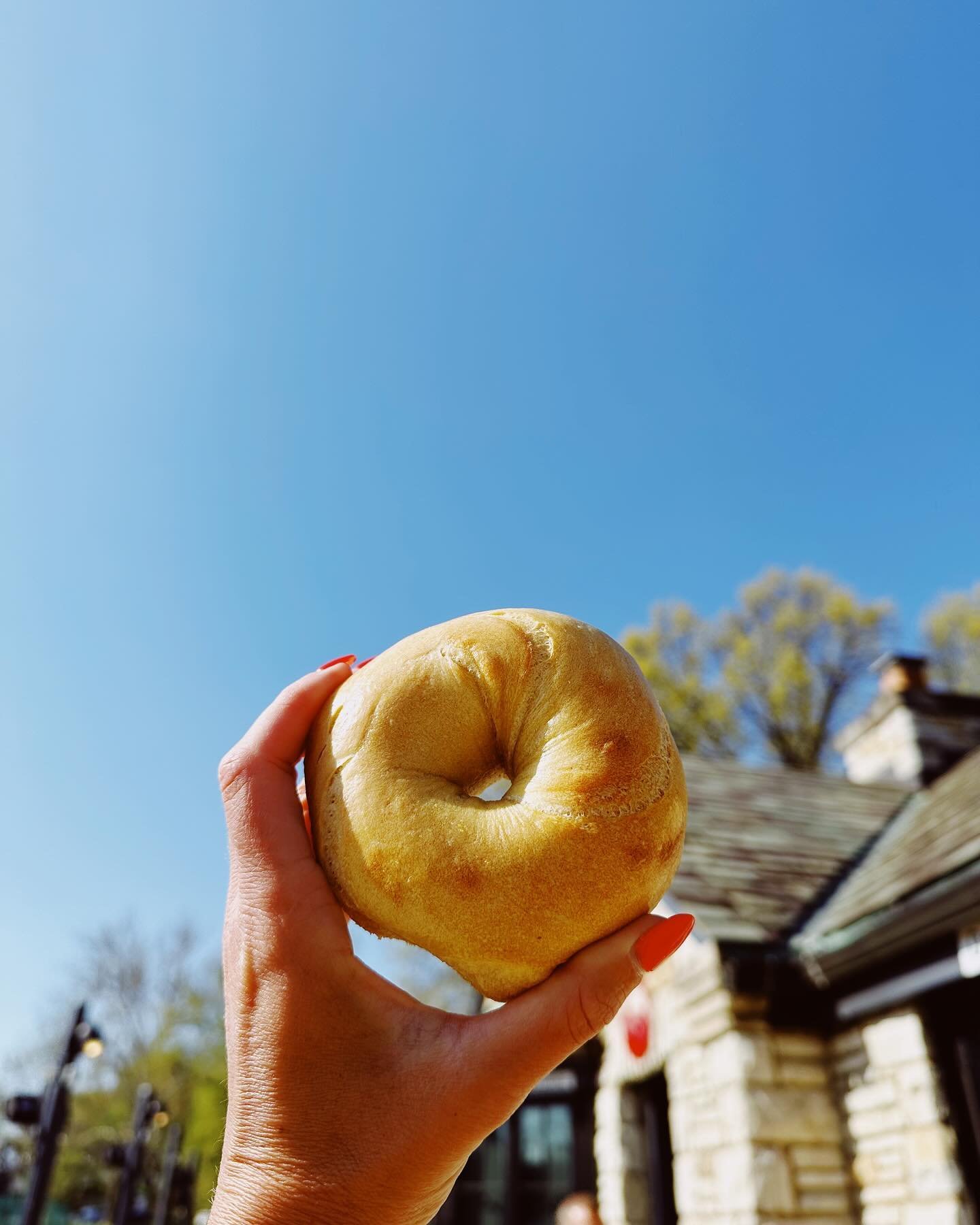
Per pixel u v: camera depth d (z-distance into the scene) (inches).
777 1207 200.8
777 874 285.6
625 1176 270.7
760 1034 220.8
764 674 1026.1
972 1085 189.3
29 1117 354.3
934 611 1035.9
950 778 365.1
